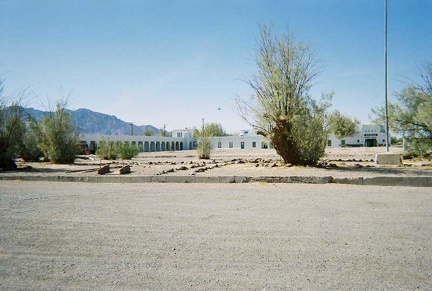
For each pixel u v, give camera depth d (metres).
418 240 4.64
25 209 7.05
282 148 16.81
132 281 3.43
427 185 10.20
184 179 11.96
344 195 8.49
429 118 16.39
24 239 4.90
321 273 3.56
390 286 3.24
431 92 17.05
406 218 5.92
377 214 6.25
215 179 11.73
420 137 18.12
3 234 5.15
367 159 23.09
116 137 66.00
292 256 4.07
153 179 12.16
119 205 7.46
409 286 3.24
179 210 6.83
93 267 3.82
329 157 26.55
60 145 22.92
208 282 3.38
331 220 5.81
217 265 3.82
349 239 4.71
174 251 4.30
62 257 4.16
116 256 4.16
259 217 6.11
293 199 7.97
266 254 4.15
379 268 3.68
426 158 19.64
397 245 4.43
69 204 7.62
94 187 10.72
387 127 18.86
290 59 16.53
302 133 16.16
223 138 87.88
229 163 20.59
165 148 85.00
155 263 3.90
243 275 3.53
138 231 5.26
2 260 4.09
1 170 16.52
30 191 9.83
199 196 8.62
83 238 4.91
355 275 3.50
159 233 5.13
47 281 3.47
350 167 15.60
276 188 9.91
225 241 4.69
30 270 3.76
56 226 5.61
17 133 18.14
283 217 6.08
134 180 12.25
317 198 8.09
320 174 12.32
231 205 7.31
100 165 20.53
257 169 15.41
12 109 18.14
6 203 7.79
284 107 16.47
